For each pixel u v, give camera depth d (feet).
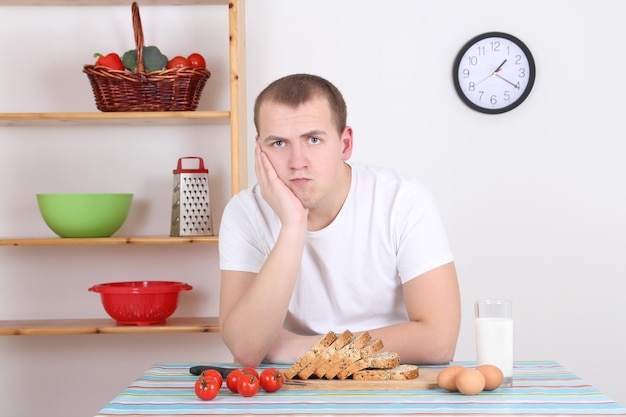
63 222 8.57
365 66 9.45
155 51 8.52
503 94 9.39
